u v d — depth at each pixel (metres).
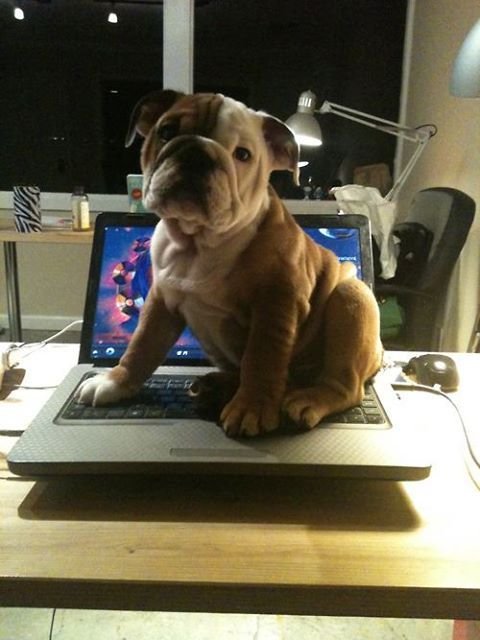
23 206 2.29
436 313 2.09
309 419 0.66
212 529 0.56
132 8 3.11
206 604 0.50
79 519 0.58
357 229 1.00
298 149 0.70
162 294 0.74
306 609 0.50
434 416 0.83
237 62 3.20
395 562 0.52
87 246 3.21
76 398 0.74
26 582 0.50
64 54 3.16
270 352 0.67
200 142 0.61
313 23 3.15
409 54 3.11
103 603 0.50
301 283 0.69
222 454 0.61
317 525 0.57
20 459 0.60
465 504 0.61
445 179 2.60
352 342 0.72
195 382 0.76
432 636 1.24
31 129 3.24
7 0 3.11
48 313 3.34
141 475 0.62
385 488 0.64
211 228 0.63
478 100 2.24
